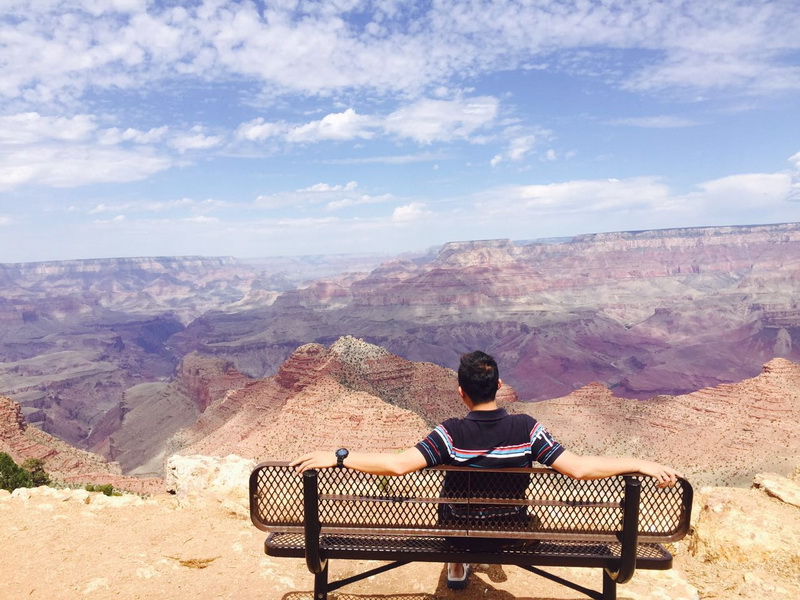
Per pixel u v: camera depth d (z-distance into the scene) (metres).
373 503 5.29
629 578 4.94
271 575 6.71
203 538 8.00
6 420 100.75
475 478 5.10
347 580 5.56
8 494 10.02
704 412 104.75
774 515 8.77
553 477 5.17
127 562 7.04
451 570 6.21
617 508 5.00
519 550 5.20
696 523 9.55
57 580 6.55
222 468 11.32
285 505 5.39
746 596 6.88
